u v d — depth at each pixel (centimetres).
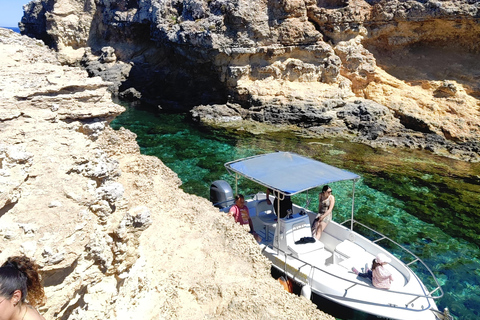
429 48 2564
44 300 371
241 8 2436
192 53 2656
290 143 2142
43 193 442
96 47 3859
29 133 522
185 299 634
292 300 655
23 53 907
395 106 2348
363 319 853
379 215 1376
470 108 2216
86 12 3906
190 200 939
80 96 625
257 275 705
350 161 1900
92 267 451
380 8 2488
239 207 1015
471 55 2428
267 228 1080
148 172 934
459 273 1062
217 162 1856
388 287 846
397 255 1147
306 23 2514
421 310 796
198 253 742
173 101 2997
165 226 802
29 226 397
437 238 1233
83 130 625
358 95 2525
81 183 472
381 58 2612
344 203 1464
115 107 660
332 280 882
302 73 2533
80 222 429
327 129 2309
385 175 1736
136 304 545
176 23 2766
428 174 1755
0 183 409
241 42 2486
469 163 1908
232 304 612
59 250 394
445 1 2288
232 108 2577
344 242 1028
